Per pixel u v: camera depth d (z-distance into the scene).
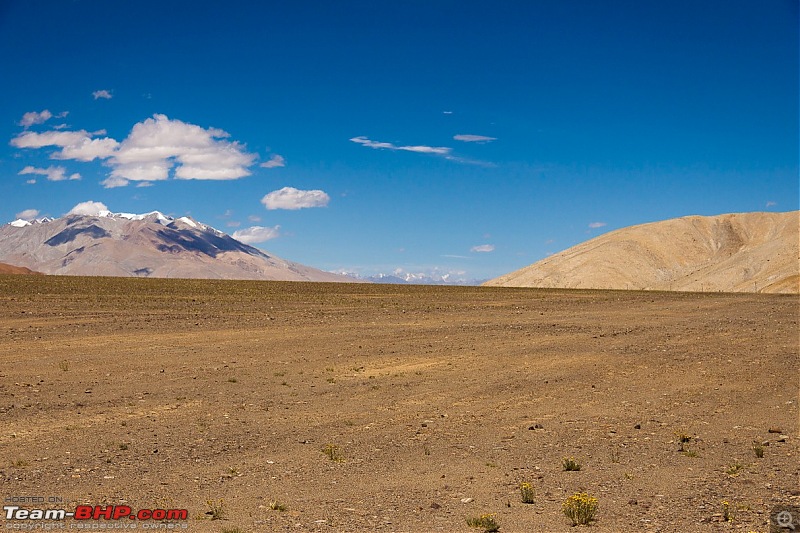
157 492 9.19
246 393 16.16
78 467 10.22
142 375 17.89
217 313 34.84
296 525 8.03
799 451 11.71
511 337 27.55
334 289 63.66
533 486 9.73
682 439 12.44
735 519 8.36
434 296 56.22
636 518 8.41
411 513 8.51
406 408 14.98
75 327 27.17
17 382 16.47
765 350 24.20
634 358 22.30
